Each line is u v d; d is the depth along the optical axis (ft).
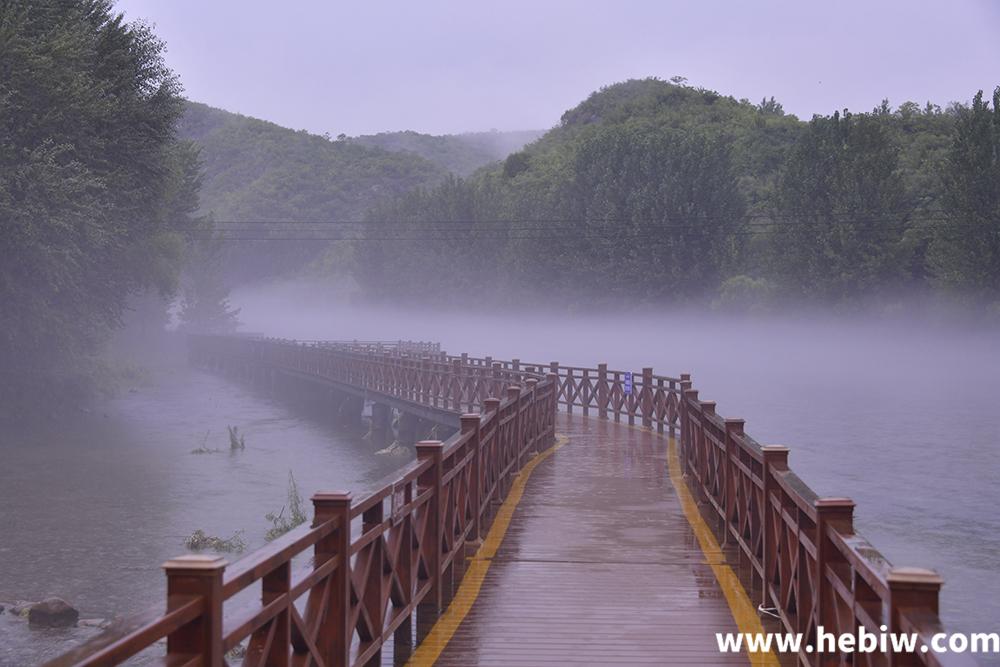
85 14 100.27
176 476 73.77
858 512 55.52
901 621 11.14
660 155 228.63
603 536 34.47
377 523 18.74
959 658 9.46
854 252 182.70
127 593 42.93
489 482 38.27
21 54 80.64
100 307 103.86
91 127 91.04
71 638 36.63
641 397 75.05
